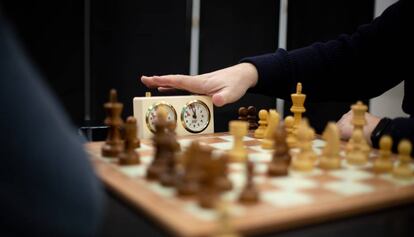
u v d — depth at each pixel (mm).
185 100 1583
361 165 1205
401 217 890
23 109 685
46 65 3131
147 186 950
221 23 3553
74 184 714
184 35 3480
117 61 3320
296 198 893
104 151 1218
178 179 912
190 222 740
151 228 802
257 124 1782
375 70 1745
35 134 690
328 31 3562
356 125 1290
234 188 945
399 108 3010
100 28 3236
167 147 1038
